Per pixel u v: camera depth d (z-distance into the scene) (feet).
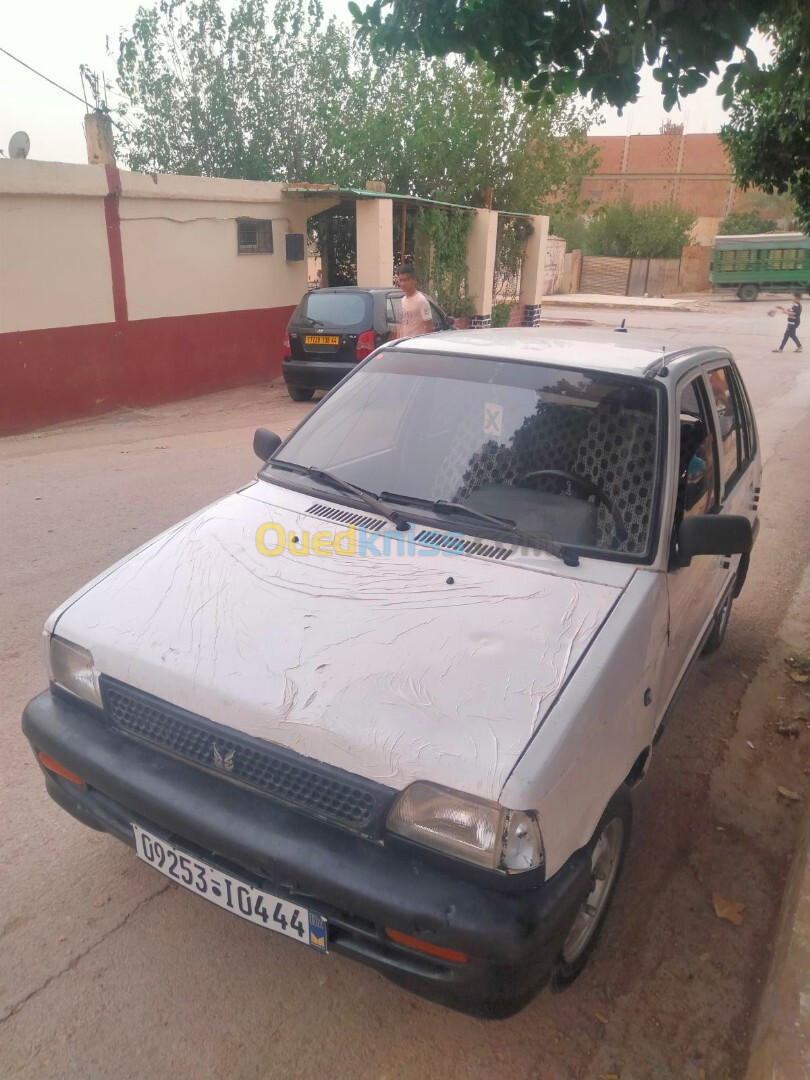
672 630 9.43
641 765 9.14
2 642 14.43
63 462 27.45
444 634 7.80
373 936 6.62
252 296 43.91
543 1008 8.21
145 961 8.37
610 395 10.07
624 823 8.66
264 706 7.15
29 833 10.02
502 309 64.03
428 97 66.39
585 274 143.84
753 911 9.73
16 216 31.09
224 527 9.87
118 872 9.48
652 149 181.88
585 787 7.03
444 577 8.64
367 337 36.70
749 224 155.02
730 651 16.38
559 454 9.87
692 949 9.12
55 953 8.39
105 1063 7.32
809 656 16.15
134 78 65.62
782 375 53.01
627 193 174.29
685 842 10.88
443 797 6.47
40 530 20.26
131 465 27.07
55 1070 7.24
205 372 41.65
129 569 9.27
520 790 6.34
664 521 9.12
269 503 10.37
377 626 7.92
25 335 32.32
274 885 6.97
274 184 43.34
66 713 8.30
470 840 6.39
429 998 6.79
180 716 7.50
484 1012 6.75
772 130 28.22
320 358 37.65
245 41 64.03
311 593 8.46
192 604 8.42
